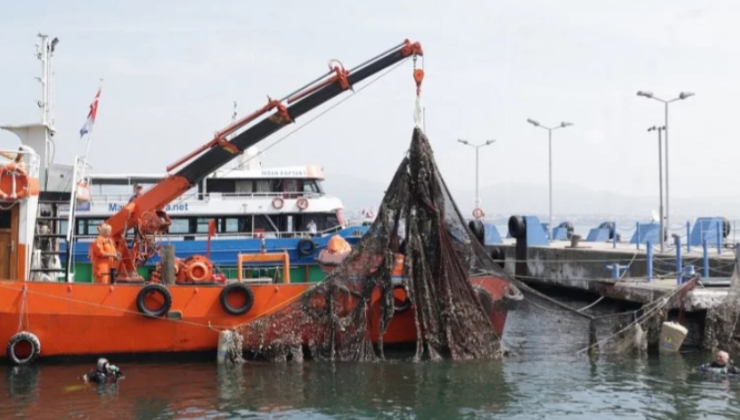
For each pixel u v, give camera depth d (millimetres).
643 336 18297
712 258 25391
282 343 16688
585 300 31375
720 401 14086
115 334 16391
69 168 20422
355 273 16672
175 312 16594
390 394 14367
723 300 18906
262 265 26609
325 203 29734
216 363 16719
